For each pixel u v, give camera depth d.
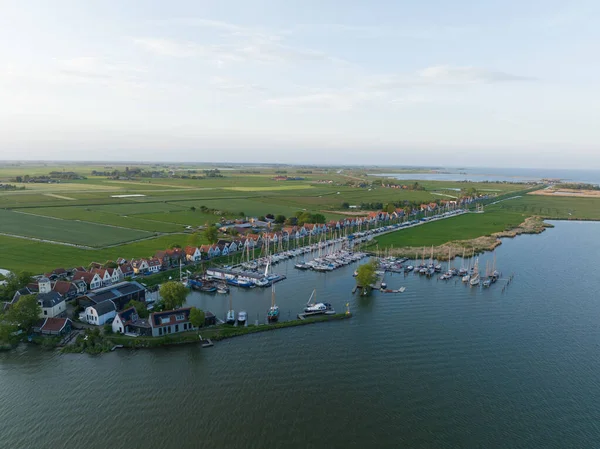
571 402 101.38
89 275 174.12
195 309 135.75
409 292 182.50
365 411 96.88
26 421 92.00
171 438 87.19
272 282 194.25
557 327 144.25
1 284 167.88
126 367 114.50
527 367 117.19
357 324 145.75
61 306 147.12
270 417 94.19
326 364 117.44
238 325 141.75
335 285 193.00
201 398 100.69
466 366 117.19
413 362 119.06
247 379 109.25
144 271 199.12
